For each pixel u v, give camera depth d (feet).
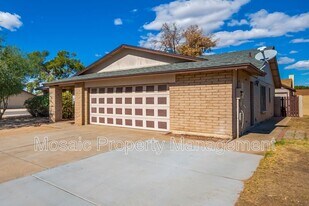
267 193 11.78
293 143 23.03
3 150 22.21
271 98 55.57
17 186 13.33
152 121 33.12
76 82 42.04
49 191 12.60
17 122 48.37
